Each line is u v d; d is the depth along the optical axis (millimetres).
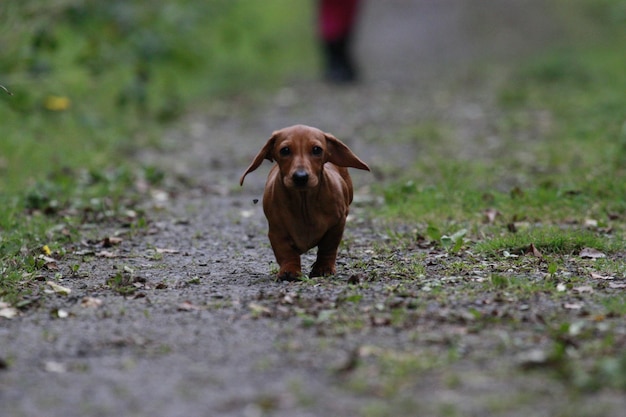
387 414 6066
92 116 20297
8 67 18953
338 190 9461
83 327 8086
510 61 30766
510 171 15938
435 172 16250
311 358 7152
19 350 7500
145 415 6180
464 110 22859
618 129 18562
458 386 6500
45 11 19641
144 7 22844
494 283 9156
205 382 6715
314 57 32656
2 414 6262
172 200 14648
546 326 7820
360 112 23188
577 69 27125
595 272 9781
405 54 32875
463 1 40219
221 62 30438
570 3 38312
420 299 8680
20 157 16906
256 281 9719
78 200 13961
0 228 12375
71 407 6340
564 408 6105
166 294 9203
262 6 39438
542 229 11500
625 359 6672
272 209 9492
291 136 9117
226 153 18812
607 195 13562
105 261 10875
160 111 22312
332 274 9781
